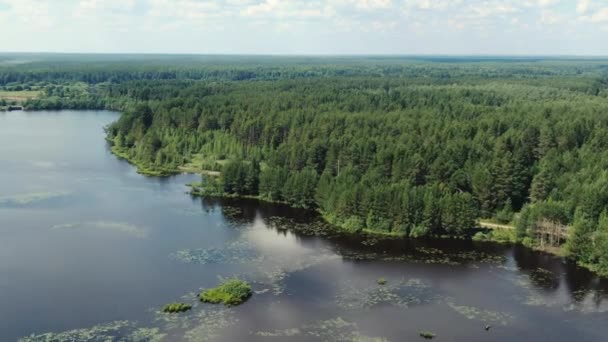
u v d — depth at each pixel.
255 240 136.50
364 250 132.12
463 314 101.12
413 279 116.00
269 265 120.88
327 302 104.06
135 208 159.62
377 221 145.12
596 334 95.31
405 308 102.75
